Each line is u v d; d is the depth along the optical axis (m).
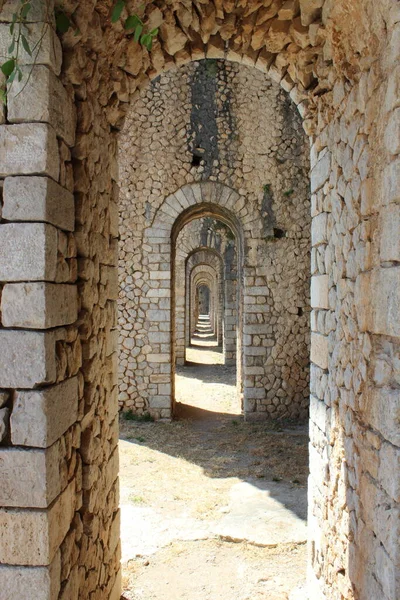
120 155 8.34
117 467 3.45
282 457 6.53
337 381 2.88
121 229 8.35
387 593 2.02
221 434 7.62
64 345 2.35
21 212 2.10
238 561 4.00
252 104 8.35
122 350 8.38
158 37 3.17
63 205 2.32
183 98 8.34
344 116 2.75
